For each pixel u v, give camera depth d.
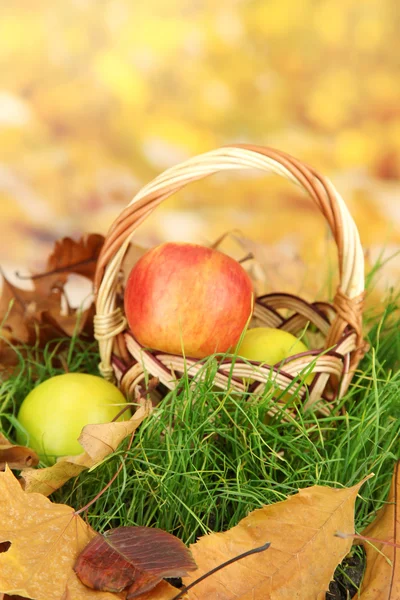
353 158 2.23
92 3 2.19
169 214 2.19
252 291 0.82
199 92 2.26
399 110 2.18
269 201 2.18
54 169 2.24
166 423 0.78
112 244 0.81
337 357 0.80
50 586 0.68
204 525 0.75
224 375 0.78
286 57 2.22
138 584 0.68
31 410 0.80
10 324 0.91
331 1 2.16
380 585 0.71
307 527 0.71
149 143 2.28
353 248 0.79
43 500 0.71
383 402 0.80
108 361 0.83
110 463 0.77
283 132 2.28
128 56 2.23
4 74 2.20
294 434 0.79
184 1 2.20
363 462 0.78
